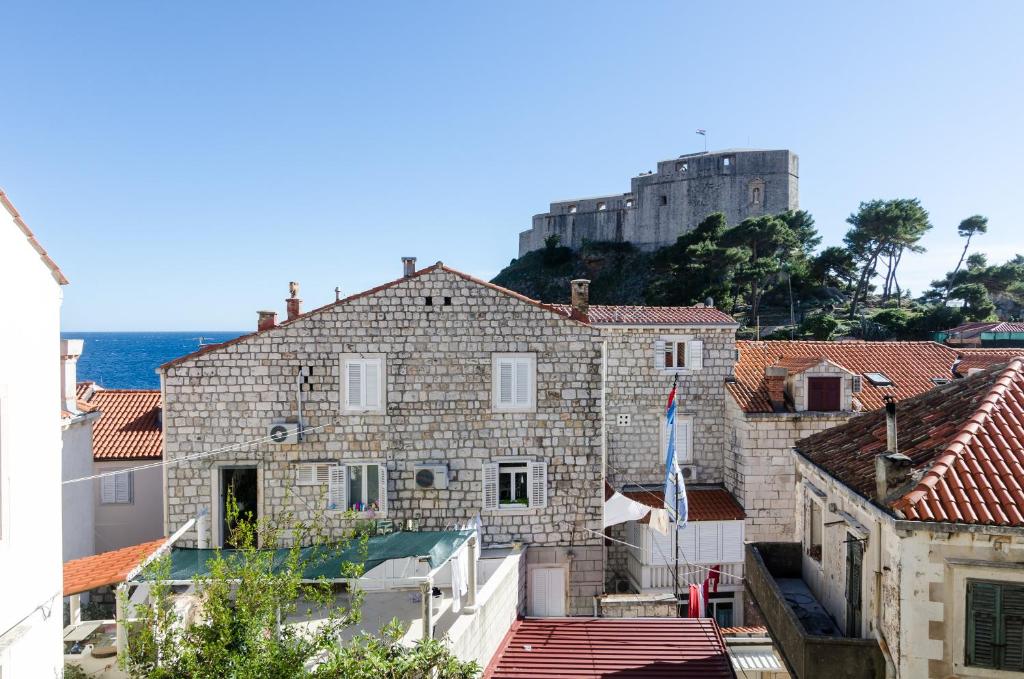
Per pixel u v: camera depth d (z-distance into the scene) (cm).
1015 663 892
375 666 1178
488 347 2088
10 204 893
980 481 941
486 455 2092
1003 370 1210
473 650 1572
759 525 2544
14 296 917
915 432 1170
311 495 2041
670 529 2517
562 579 2114
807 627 1245
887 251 7450
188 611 1414
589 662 1688
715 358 2767
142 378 12375
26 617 933
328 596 1366
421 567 1845
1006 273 7325
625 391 2744
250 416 2050
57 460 1024
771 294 7138
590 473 2114
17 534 917
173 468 2033
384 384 2069
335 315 2062
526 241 10400
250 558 1329
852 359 2975
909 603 924
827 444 1372
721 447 2766
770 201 8181
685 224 8525
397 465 2072
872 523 1031
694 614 2250
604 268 8962
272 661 1114
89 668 1309
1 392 885
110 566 1420
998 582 898
